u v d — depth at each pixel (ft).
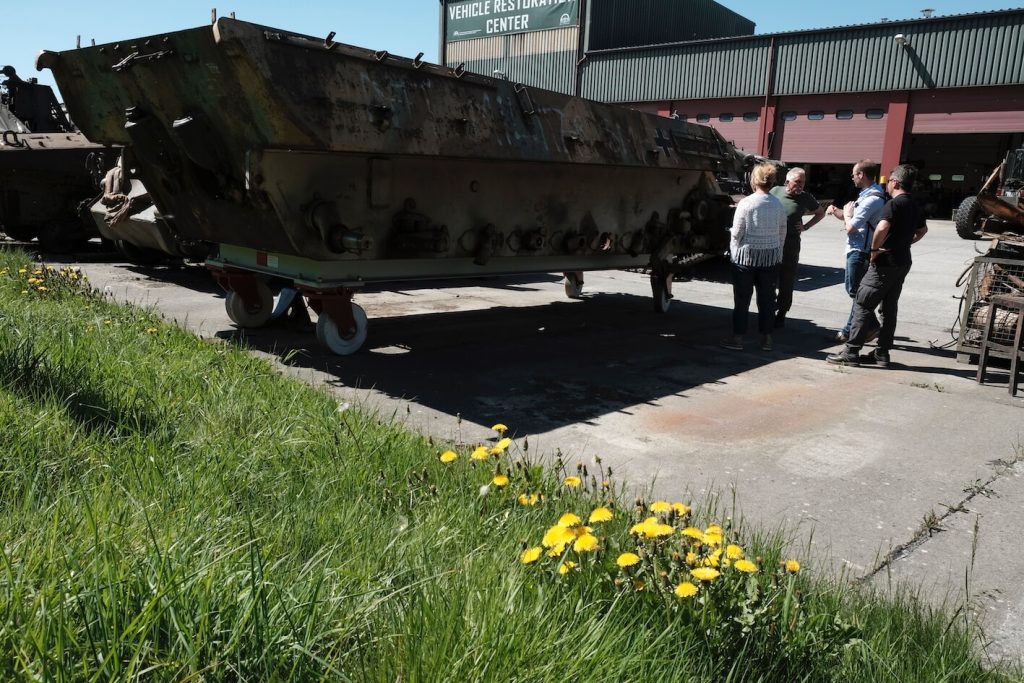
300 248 19.60
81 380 13.21
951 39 99.66
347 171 19.88
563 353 24.07
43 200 40.32
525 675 6.14
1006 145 117.70
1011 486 14.28
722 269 48.08
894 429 17.57
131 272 36.68
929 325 31.19
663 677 6.54
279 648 6.02
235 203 20.16
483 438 15.71
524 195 24.68
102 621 5.79
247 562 7.25
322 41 16.94
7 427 10.68
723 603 7.55
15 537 7.63
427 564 8.12
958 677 7.76
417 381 19.99
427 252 21.86
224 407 13.42
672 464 14.84
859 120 108.47
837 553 11.37
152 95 19.26
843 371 23.17
